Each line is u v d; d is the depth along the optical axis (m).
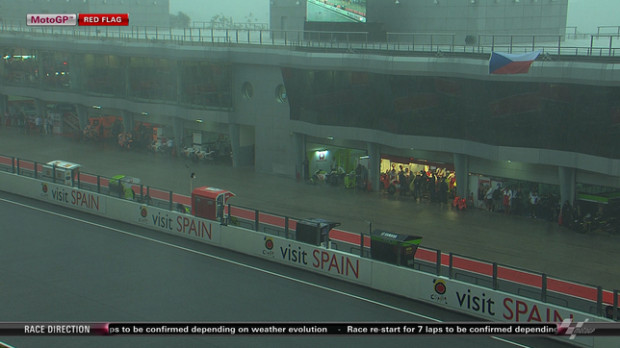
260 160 52.00
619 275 29.56
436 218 39.25
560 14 53.31
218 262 32.22
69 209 42.44
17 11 79.50
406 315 25.50
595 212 36.75
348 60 43.75
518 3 49.59
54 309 26.33
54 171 43.75
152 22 84.75
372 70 42.66
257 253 32.88
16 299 27.36
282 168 50.81
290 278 29.95
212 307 26.52
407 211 40.88
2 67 70.94
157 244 35.16
